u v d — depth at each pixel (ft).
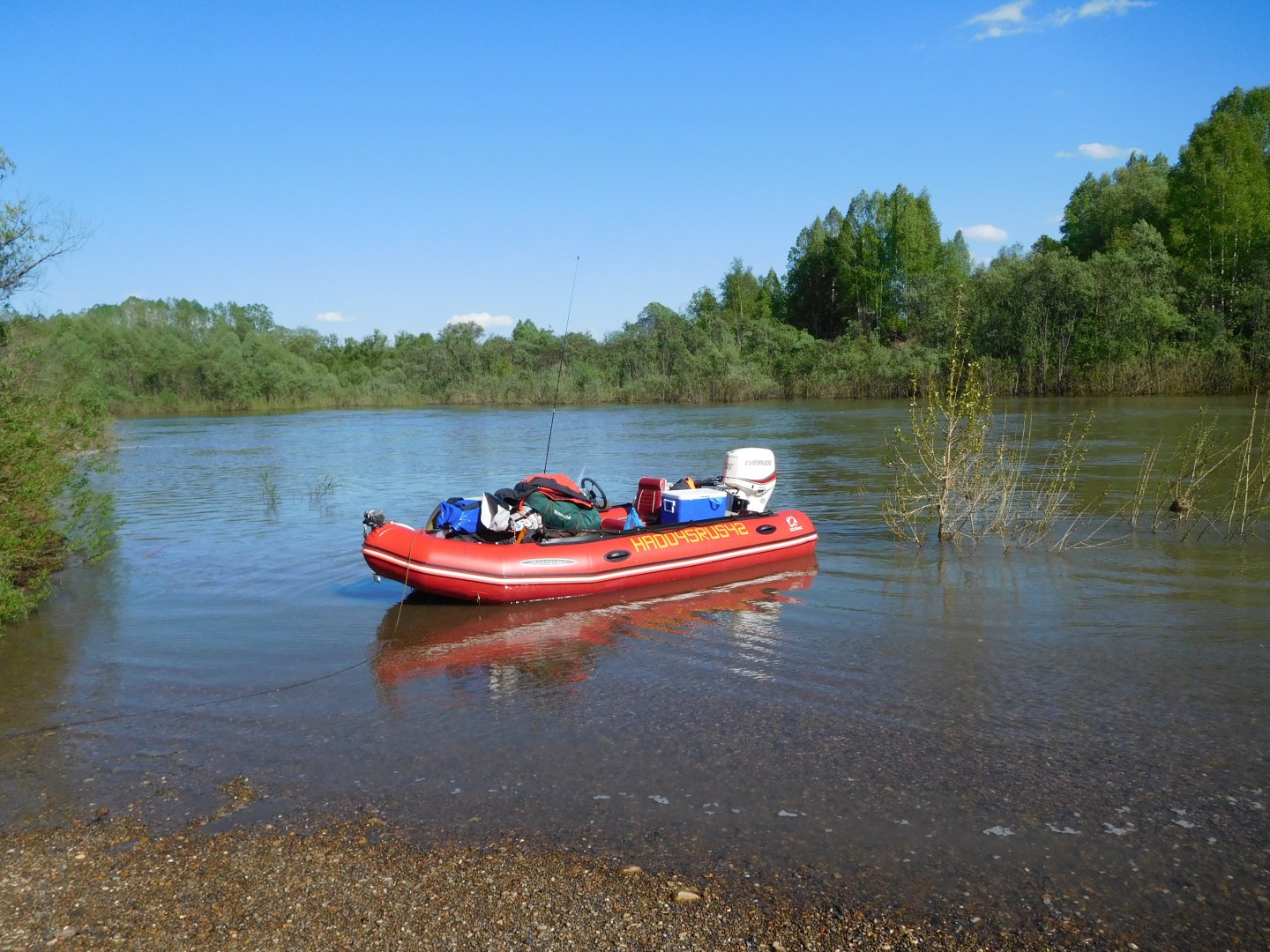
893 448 70.18
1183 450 59.57
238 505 50.44
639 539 31.40
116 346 195.72
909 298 197.47
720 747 17.89
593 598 30.01
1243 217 156.35
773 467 37.40
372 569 29.01
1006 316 146.61
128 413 182.70
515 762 17.54
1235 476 49.01
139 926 12.63
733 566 32.83
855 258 271.49
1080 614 26.08
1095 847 13.94
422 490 55.62
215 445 91.91
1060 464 55.42
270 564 35.47
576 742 18.37
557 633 26.12
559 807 15.66
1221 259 155.94
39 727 19.84
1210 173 164.04
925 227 270.67
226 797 16.43
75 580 33.24
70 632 26.84
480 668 23.22
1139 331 137.59
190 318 256.11
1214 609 26.00
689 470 63.62
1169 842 14.06
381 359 260.21
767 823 14.88
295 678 22.75
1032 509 41.86
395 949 11.98
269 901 13.15
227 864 14.19
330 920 12.64
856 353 179.01
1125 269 143.23
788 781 16.34
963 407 36.55
